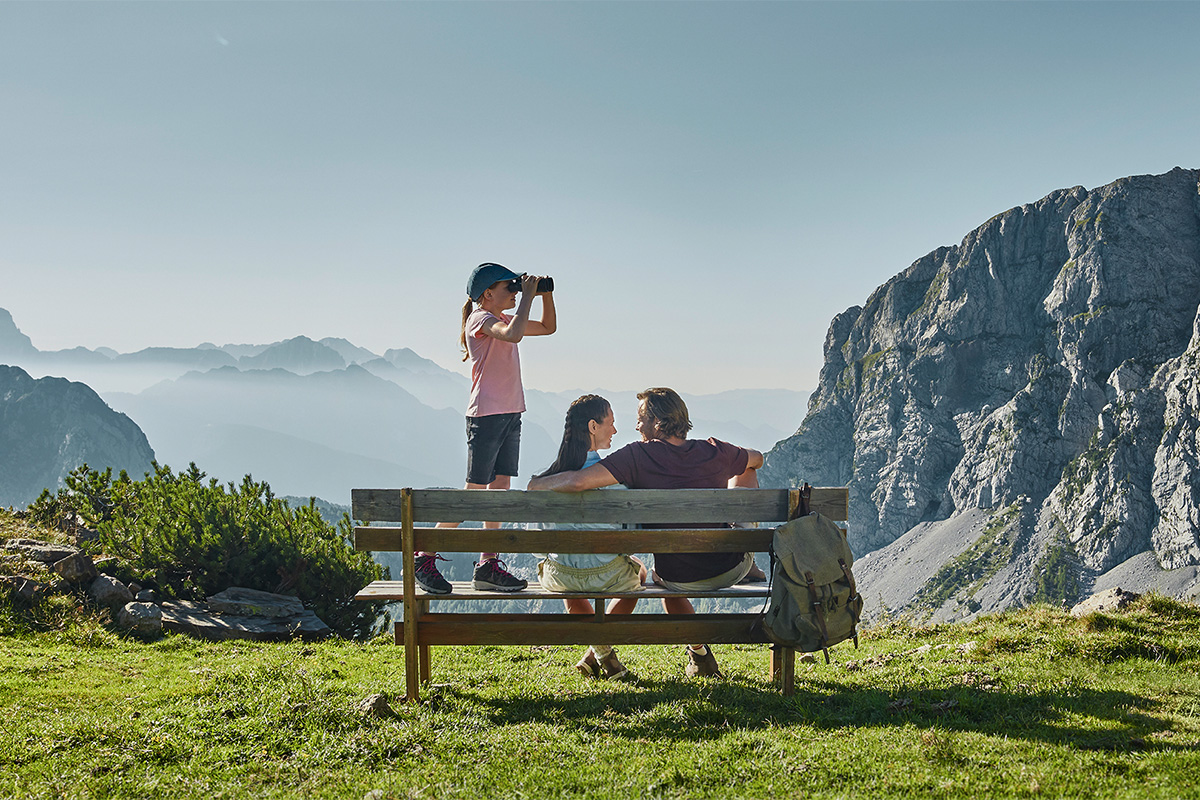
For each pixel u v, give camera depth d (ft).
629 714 21.70
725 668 28.78
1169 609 32.91
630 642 23.00
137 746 19.01
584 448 24.34
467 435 27.09
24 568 43.96
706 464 23.57
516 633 23.21
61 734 19.76
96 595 43.91
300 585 52.21
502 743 19.11
